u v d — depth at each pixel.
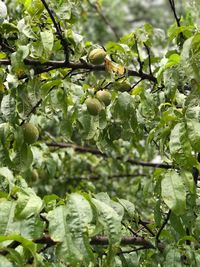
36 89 1.66
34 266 1.22
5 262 1.17
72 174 3.08
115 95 1.81
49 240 1.42
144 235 1.73
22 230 1.26
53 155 2.48
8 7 2.25
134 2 6.59
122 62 1.83
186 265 1.62
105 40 4.45
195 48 1.47
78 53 1.72
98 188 3.17
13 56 1.60
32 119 1.94
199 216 1.57
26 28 1.66
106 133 1.84
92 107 1.69
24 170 1.66
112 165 2.93
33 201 1.29
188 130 1.45
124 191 3.19
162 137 1.53
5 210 1.28
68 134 1.70
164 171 1.51
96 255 1.62
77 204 1.27
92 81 1.80
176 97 1.64
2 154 1.64
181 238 1.54
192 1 1.51
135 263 1.59
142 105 1.77
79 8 1.83
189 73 1.47
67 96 1.69
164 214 1.78
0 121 1.75
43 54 1.69
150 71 1.88
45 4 1.65
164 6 6.16
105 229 1.30
